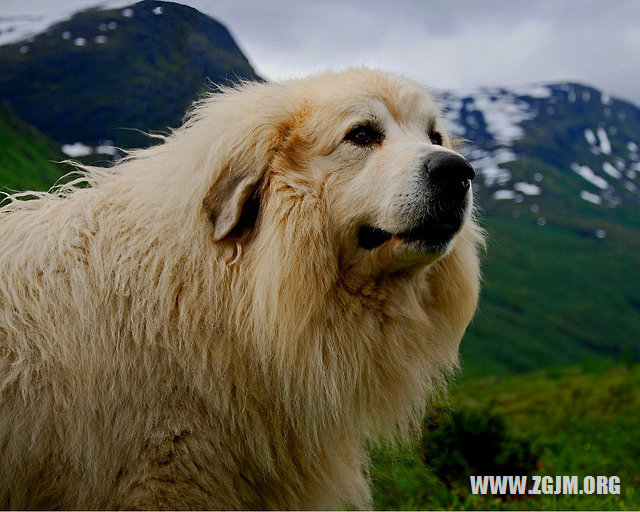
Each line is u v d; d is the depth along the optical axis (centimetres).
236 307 59
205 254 60
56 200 65
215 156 61
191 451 56
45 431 55
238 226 63
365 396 65
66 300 57
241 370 59
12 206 65
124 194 64
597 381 425
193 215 60
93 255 59
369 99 67
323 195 64
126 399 56
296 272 60
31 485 56
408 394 67
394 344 65
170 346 57
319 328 62
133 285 58
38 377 55
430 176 62
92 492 56
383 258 63
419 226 62
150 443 56
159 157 66
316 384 61
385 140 67
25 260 59
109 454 56
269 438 61
